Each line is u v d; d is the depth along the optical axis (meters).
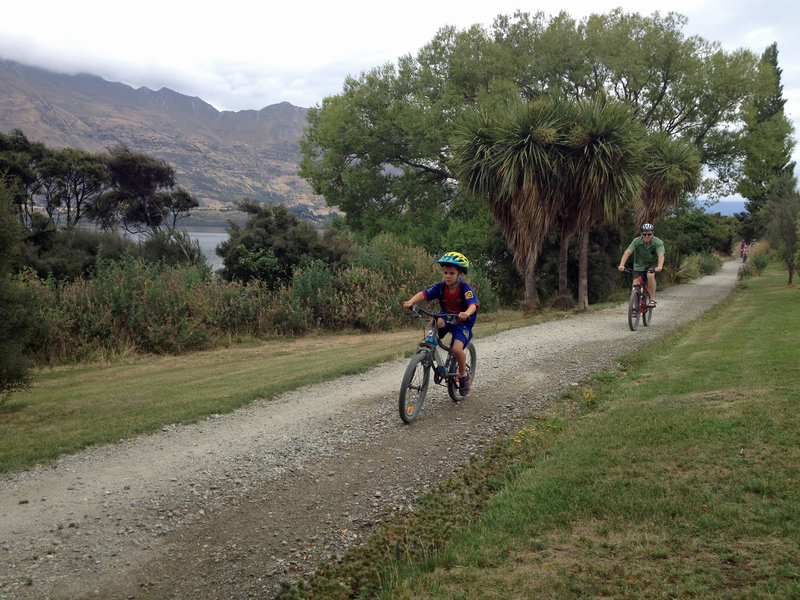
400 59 31.80
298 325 17.20
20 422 7.50
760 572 2.72
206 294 16.67
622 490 3.81
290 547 4.02
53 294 14.66
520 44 30.25
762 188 29.83
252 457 5.71
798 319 10.78
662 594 2.66
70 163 37.81
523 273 16.84
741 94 27.52
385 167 33.41
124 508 4.65
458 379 6.90
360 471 5.27
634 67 26.86
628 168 15.20
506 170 15.05
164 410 7.49
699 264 36.59
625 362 8.64
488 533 3.56
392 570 3.42
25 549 4.02
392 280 18.80
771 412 4.80
